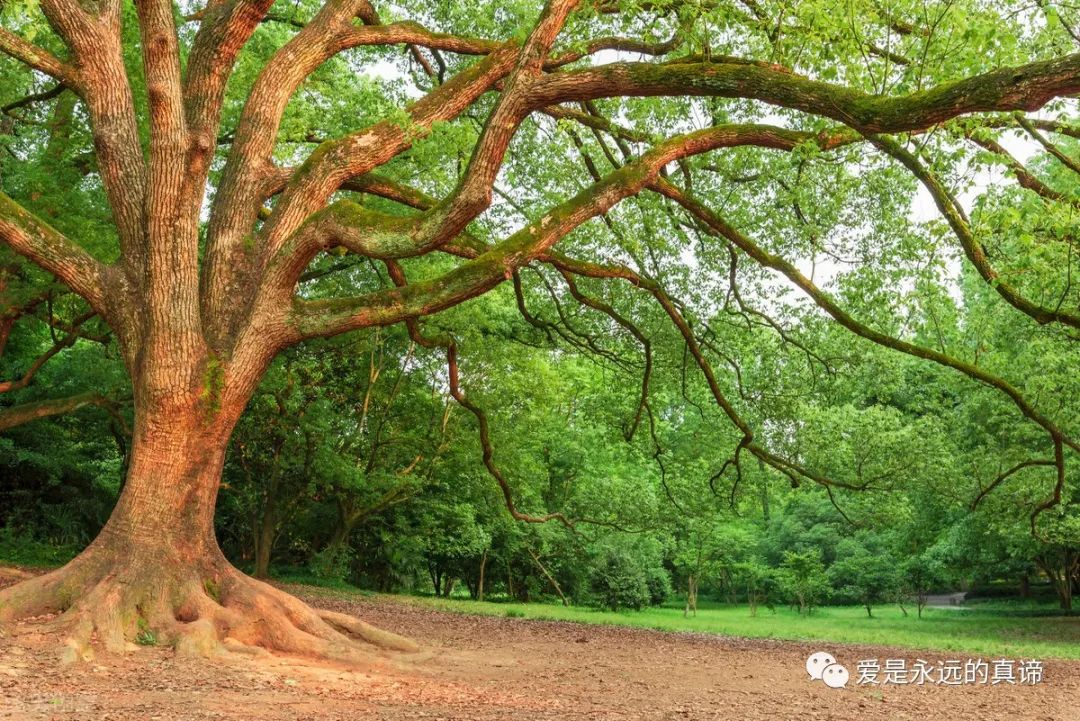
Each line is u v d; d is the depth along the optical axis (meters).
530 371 24.64
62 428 23.22
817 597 37.94
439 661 10.11
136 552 8.98
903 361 17.36
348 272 18.84
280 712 6.53
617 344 17.66
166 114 9.25
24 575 15.00
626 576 31.28
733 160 14.09
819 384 16.67
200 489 9.44
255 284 9.92
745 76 8.02
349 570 28.56
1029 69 6.23
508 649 12.42
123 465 22.70
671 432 23.25
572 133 13.62
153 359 9.19
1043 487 20.98
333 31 11.02
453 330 20.66
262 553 23.48
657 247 14.86
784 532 41.75
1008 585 44.34
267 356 9.63
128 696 6.69
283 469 23.72
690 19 9.27
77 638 8.05
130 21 13.89
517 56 10.62
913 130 7.22
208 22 10.29
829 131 9.34
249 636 9.08
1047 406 17.34
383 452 25.52
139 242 9.75
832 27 8.42
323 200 10.34
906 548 29.73
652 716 7.43
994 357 14.52
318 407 22.17
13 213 9.29
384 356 23.09
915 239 13.07
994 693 10.34
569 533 30.23
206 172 9.49
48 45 14.41
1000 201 9.12
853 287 13.89
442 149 12.63
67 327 16.23
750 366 17.31
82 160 14.98
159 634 8.63
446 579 33.38
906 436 17.92
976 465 21.17
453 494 27.50
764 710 8.21
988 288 18.25
